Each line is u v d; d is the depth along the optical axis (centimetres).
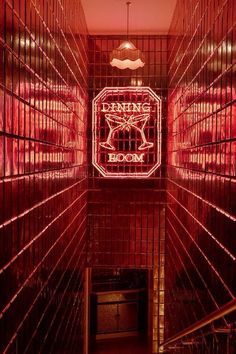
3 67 211
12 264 233
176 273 549
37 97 291
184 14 496
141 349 830
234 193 260
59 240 397
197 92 398
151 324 720
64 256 432
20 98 245
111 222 689
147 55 688
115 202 689
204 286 353
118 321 888
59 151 391
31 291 280
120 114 687
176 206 556
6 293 222
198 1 398
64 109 421
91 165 687
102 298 882
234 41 262
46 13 321
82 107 604
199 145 384
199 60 389
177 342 477
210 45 338
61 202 407
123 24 650
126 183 688
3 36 210
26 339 267
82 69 602
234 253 259
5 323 221
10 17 223
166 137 680
